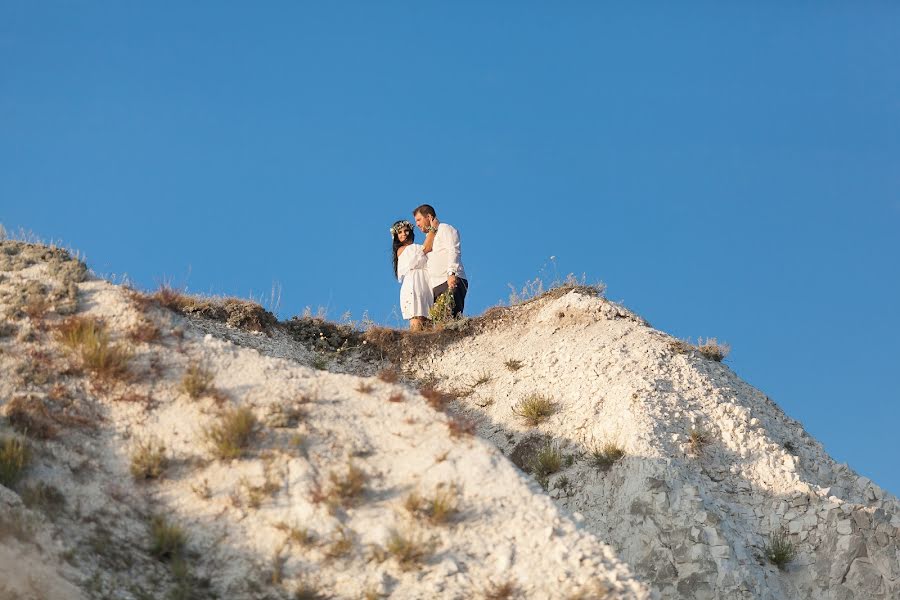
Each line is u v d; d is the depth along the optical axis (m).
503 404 41.50
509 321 47.84
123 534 24.39
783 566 34.09
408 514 25.95
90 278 32.66
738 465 37.44
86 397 27.81
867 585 33.44
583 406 39.81
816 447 41.25
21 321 29.72
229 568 24.33
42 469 25.20
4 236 35.00
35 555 22.39
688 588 32.06
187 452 26.88
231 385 29.16
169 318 31.45
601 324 46.00
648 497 34.25
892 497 38.38
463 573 24.89
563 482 36.62
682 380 41.53
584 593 24.81
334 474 26.42
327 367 43.38
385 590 24.28
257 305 45.00
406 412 29.39
